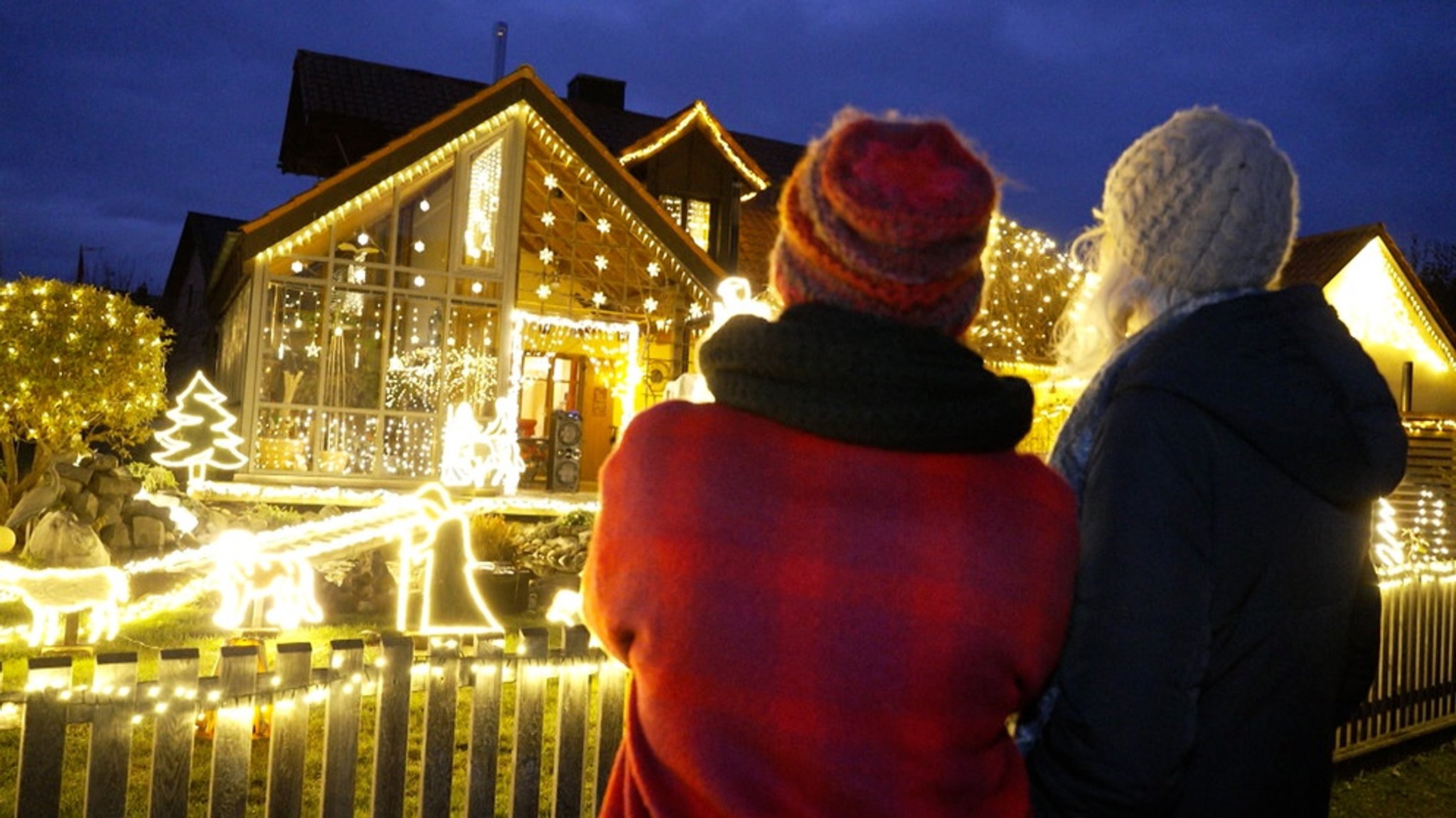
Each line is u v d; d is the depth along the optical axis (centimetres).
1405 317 1809
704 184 1777
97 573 664
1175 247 175
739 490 125
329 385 1432
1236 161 172
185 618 789
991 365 1538
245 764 314
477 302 1498
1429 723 661
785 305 137
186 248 2822
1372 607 179
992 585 124
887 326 126
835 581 121
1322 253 1784
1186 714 146
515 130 1508
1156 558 148
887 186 124
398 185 1453
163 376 1242
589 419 1966
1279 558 155
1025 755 161
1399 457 166
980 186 128
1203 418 154
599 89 2203
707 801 122
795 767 119
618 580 129
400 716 345
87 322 1135
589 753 458
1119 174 187
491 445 1496
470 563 691
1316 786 164
